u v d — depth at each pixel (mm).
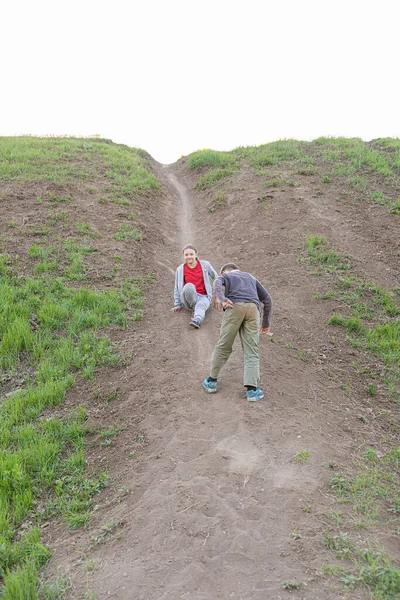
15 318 7168
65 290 8109
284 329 7250
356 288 8391
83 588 3264
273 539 3375
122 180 14477
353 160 14641
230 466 4203
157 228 12062
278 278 8984
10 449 4988
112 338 6961
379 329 7359
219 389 5473
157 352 6500
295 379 5852
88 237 10250
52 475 4602
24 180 12734
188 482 4035
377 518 3695
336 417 5227
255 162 15891
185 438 4668
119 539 3633
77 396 5836
